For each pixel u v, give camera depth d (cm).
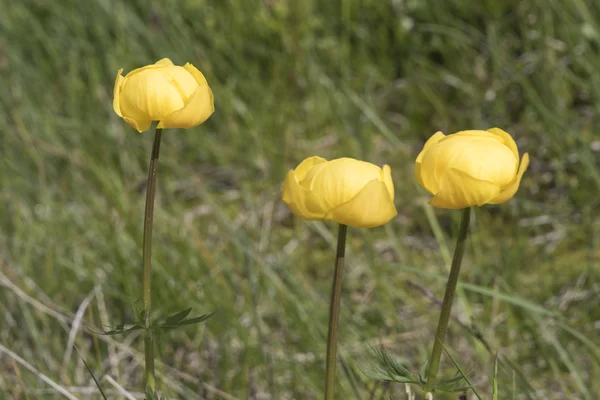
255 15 161
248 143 143
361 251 123
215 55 159
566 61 140
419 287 92
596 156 126
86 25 165
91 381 96
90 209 125
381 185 74
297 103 155
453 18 154
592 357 96
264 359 98
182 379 98
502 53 145
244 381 96
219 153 145
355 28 157
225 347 99
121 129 144
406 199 132
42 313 101
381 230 128
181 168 135
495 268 112
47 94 157
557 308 105
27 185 133
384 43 157
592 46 138
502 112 139
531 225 122
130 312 102
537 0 142
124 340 100
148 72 76
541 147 132
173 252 112
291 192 75
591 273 106
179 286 104
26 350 99
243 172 142
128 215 113
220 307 101
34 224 120
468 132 76
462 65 150
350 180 74
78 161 134
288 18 159
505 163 74
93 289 101
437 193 74
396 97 155
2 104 148
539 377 99
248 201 129
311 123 150
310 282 113
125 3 166
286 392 98
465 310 97
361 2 159
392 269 116
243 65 157
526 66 142
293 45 157
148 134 147
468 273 115
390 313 107
